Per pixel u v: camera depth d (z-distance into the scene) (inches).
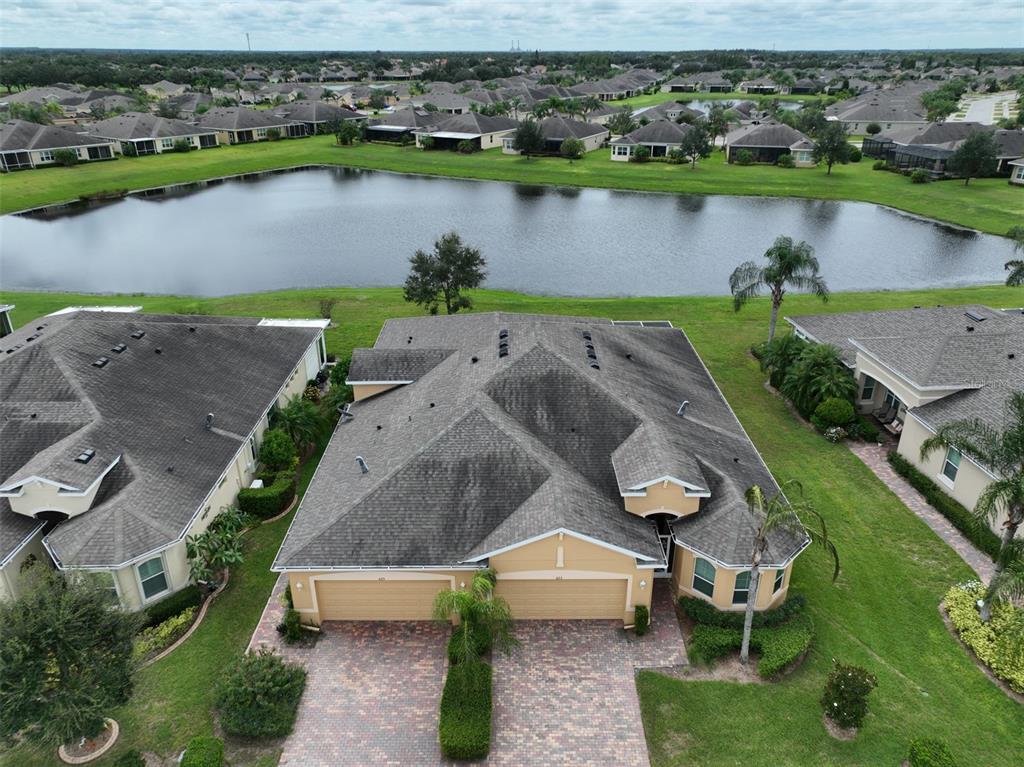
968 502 1270.9
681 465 1087.6
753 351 2023.9
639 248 3316.9
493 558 994.1
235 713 871.1
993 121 6545.3
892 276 2928.2
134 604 1034.7
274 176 5073.8
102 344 1421.0
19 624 765.9
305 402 1567.4
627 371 1401.3
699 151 4918.8
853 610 1082.1
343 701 928.9
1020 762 845.2
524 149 5359.3
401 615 1064.8
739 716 906.7
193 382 1444.4
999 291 2581.2
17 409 1238.9
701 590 1072.8
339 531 1023.0
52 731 759.1
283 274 2950.3
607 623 1065.5
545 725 895.7
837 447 1542.8
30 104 7234.3
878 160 5103.3
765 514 1047.0
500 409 1201.4
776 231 3604.8
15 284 2810.0
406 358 1486.2
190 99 7706.7
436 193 4478.3
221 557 1104.2
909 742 871.1
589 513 1023.6
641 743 872.9
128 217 3895.2
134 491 1104.8
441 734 850.1
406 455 1119.0
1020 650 959.0
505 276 2915.8
